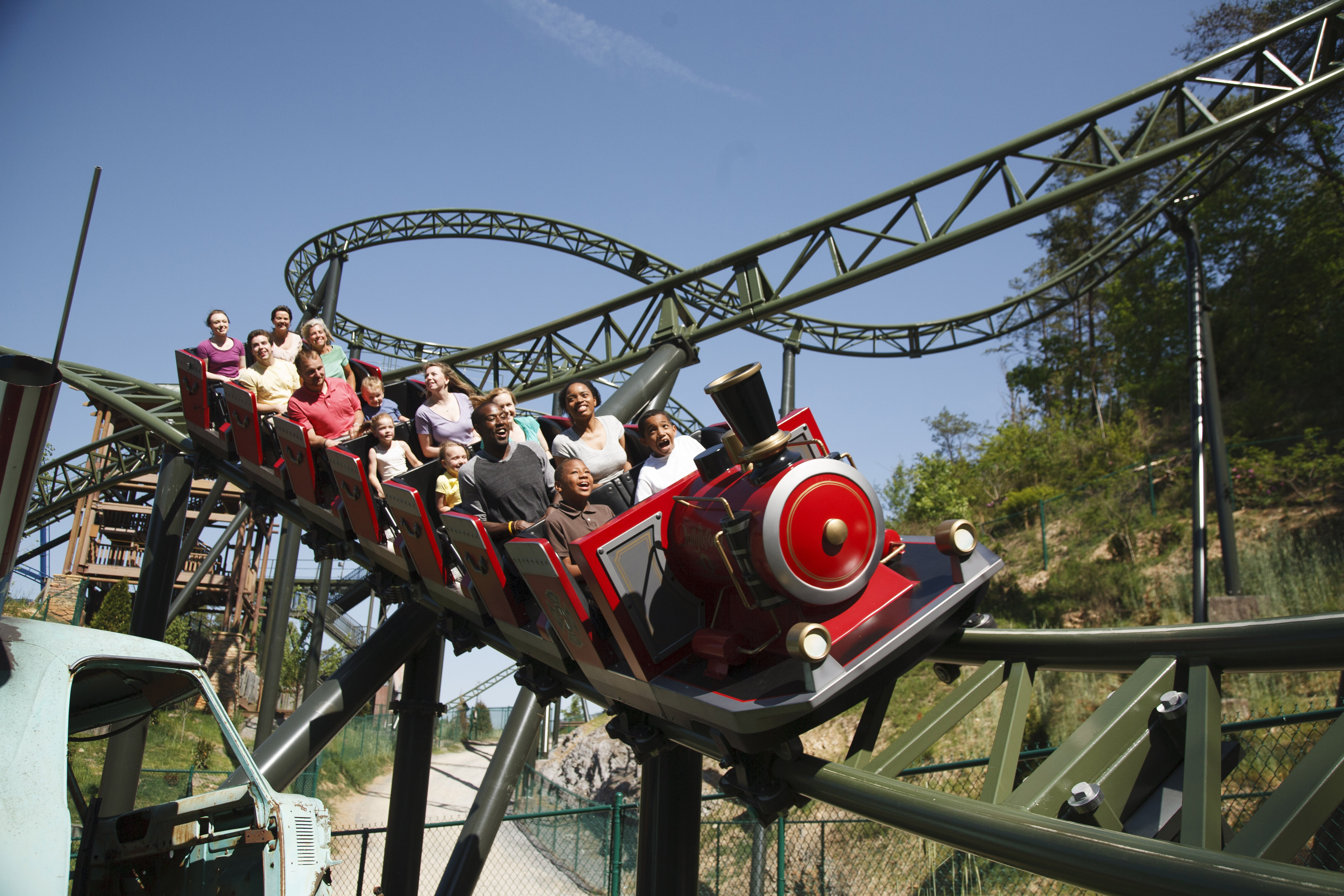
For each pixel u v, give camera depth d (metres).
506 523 6.66
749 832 15.77
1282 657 3.61
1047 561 23.56
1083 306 48.75
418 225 25.59
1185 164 40.97
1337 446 21.27
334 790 28.31
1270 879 2.46
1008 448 34.72
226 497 37.75
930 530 31.16
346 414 10.31
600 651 5.49
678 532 5.18
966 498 32.38
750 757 4.82
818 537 4.29
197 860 4.94
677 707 4.82
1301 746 11.95
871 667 4.16
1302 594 16.56
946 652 5.13
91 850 5.05
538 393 17.30
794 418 5.18
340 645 41.19
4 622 4.32
